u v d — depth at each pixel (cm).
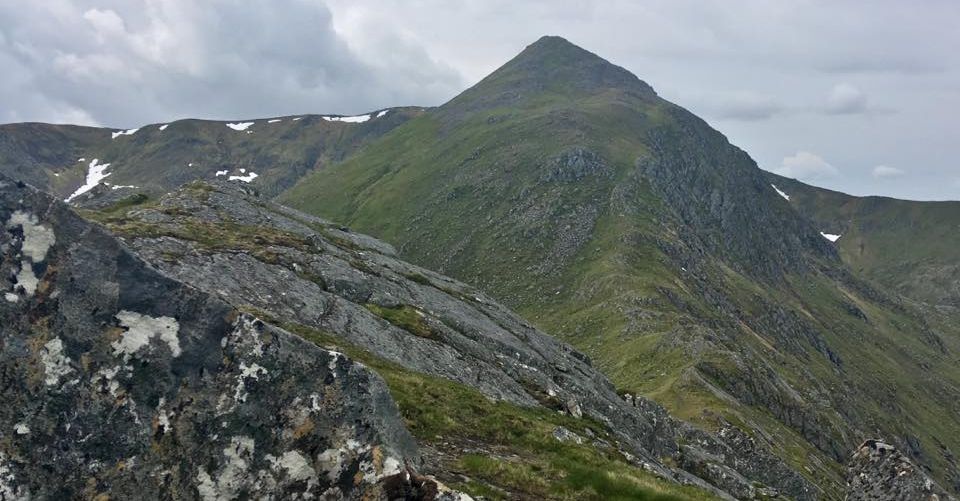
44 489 1054
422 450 2145
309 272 4994
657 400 10631
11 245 1121
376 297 5188
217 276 4034
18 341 1088
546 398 4784
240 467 1180
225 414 1191
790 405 14300
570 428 4181
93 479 1087
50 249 1149
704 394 10694
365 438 1276
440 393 3134
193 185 7181
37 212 1155
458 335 5156
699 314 19075
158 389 1160
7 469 1038
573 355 7806
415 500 1282
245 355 1230
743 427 9362
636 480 2219
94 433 1103
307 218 8531
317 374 1280
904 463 2473
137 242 4066
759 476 8331
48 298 1125
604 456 2956
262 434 1209
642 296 18388
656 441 6069
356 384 1311
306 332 3672
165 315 1199
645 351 14312
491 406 3322
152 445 1134
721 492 5047
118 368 1142
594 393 5953
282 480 1201
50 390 1091
